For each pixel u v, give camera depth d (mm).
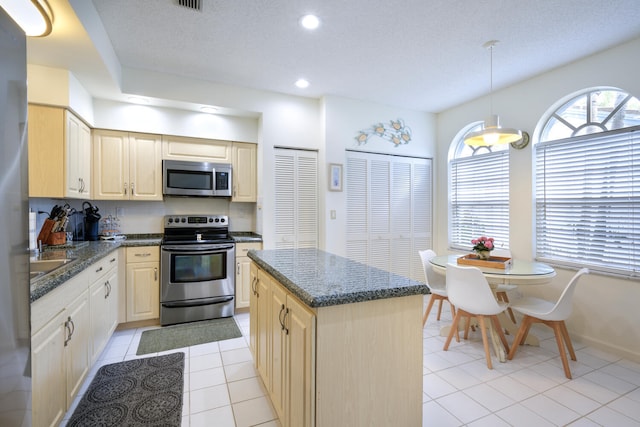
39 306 1315
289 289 1393
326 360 1203
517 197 3291
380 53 2682
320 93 3641
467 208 4023
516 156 3311
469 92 3590
